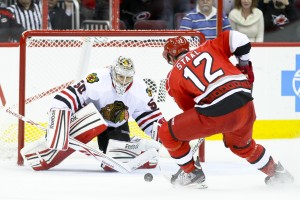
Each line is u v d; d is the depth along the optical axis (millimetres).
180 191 11305
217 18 15312
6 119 16016
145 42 16109
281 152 15695
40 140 13492
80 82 13305
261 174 13211
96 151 12945
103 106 13531
